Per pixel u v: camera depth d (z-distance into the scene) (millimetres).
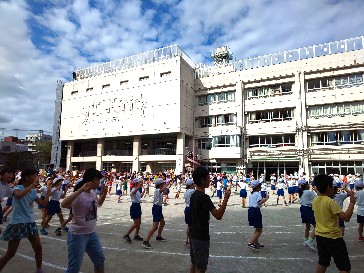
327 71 33062
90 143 47469
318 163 32250
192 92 40969
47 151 68812
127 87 41875
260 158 35031
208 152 38438
